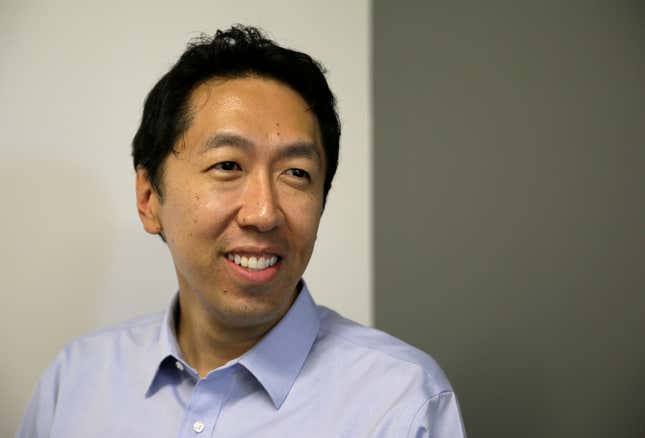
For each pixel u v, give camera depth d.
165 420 0.85
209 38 1.06
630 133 1.34
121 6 1.21
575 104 1.32
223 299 0.76
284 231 0.76
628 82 1.34
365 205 1.29
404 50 1.33
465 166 1.33
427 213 1.32
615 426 1.33
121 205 1.22
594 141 1.33
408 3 1.34
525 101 1.33
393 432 0.75
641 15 1.35
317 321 0.88
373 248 1.30
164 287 1.23
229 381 0.81
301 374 0.82
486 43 1.33
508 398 1.31
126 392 0.90
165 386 0.87
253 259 0.75
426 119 1.33
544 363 1.31
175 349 0.85
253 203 0.73
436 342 1.32
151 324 1.01
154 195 0.86
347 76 1.29
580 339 1.32
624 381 1.33
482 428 1.31
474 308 1.32
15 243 1.19
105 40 1.21
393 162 1.31
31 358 1.19
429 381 0.80
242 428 0.79
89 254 1.21
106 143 1.21
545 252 1.32
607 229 1.33
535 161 1.32
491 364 1.32
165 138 0.79
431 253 1.32
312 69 0.82
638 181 1.34
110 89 1.21
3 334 1.19
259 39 0.83
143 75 1.22
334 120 0.86
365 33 1.30
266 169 0.75
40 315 1.20
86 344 1.01
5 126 1.17
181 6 1.23
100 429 0.87
